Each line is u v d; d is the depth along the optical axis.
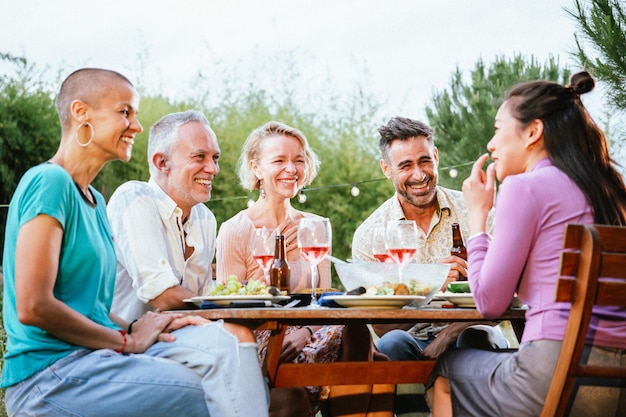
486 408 2.68
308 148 4.23
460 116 7.73
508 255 2.62
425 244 4.19
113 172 8.48
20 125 8.05
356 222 8.97
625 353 2.54
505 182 2.68
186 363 2.77
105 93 2.97
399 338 3.80
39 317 2.66
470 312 2.73
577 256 2.43
